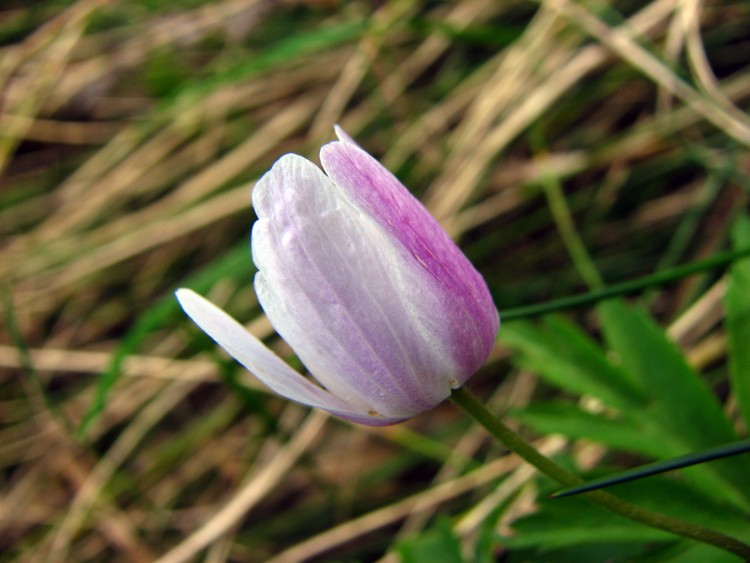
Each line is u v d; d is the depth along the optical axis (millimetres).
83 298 153
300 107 158
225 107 162
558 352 93
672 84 124
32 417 143
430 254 58
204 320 60
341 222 56
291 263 56
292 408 133
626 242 134
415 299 58
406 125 151
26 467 141
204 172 158
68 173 169
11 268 153
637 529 78
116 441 138
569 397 121
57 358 141
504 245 141
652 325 90
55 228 156
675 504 79
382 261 57
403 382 60
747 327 86
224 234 153
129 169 159
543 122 146
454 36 141
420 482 126
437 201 137
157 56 173
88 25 167
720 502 79
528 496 105
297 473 132
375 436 131
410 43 159
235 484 132
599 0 141
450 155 139
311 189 56
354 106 161
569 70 137
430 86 157
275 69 163
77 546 130
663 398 87
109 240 152
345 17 162
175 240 155
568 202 140
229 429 136
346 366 59
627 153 136
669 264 125
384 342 58
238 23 170
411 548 91
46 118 170
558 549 87
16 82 163
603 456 111
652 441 85
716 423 84
